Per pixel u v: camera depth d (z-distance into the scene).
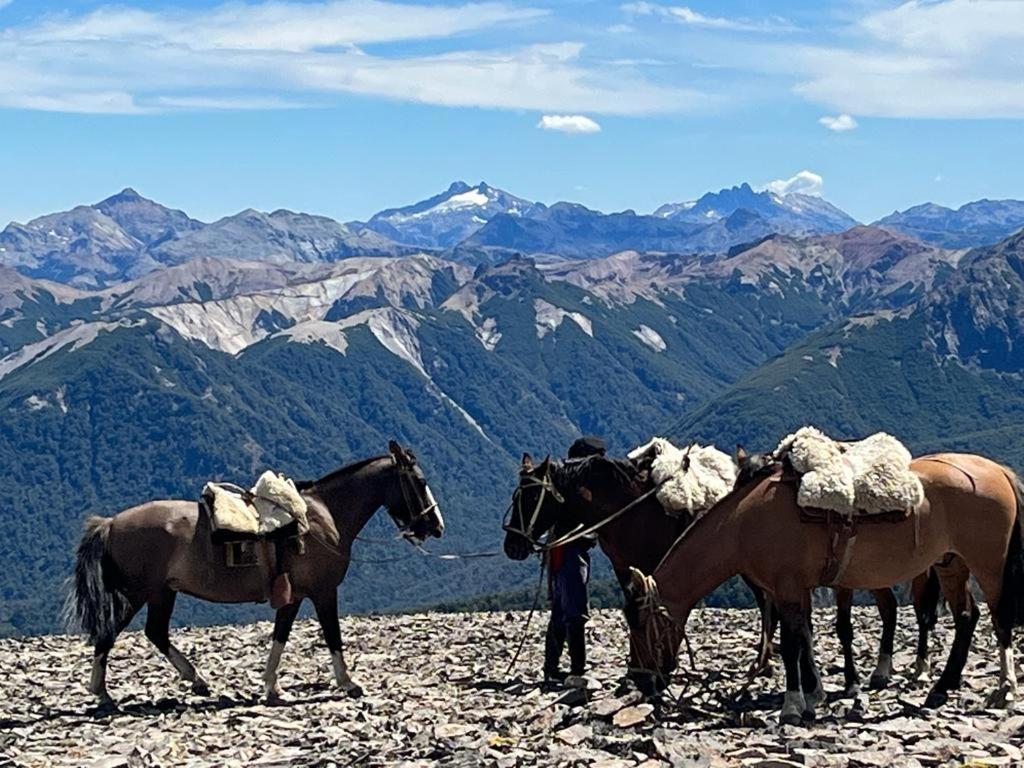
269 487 17.55
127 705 17.66
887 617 16.55
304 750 13.81
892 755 11.30
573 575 17.55
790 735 12.51
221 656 23.48
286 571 17.50
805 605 14.22
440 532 18.62
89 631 17.17
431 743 13.48
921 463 14.57
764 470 14.62
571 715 14.58
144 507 17.66
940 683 14.79
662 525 16.66
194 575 17.22
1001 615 14.27
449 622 28.06
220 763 13.14
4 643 27.69
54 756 14.02
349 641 24.94
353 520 18.30
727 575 14.54
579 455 18.12
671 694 15.29
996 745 11.60
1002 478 14.48
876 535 14.00
